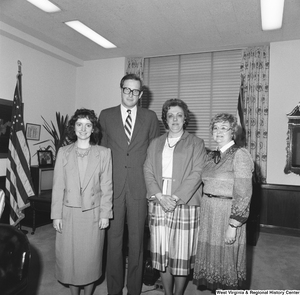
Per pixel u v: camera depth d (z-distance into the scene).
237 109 4.32
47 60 4.72
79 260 1.83
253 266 2.81
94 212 1.87
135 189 2.03
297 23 3.53
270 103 4.23
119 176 2.03
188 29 3.80
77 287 1.89
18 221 3.63
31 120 4.43
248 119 4.33
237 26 3.67
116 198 2.03
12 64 4.06
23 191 3.68
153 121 2.19
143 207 2.05
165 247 1.91
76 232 1.83
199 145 1.98
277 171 4.17
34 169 4.05
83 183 1.85
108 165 1.95
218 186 1.71
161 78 5.09
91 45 4.54
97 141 2.10
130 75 2.07
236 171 1.64
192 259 1.88
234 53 4.61
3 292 1.19
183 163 1.91
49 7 3.30
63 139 4.51
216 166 1.75
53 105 4.88
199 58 4.84
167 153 1.98
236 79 4.59
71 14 3.47
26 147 3.82
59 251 1.87
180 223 1.85
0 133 3.85
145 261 2.41
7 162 3.70
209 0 3.05
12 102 4.03
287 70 4.14
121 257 2.07
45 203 3.50
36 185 4.03
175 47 4.54
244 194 1.60
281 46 4.18
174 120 1.96
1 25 3.70
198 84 4.83
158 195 1.88
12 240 1.32
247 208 1.59
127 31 3.93
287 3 3.05
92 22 3.68
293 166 4.05
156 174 1.96
